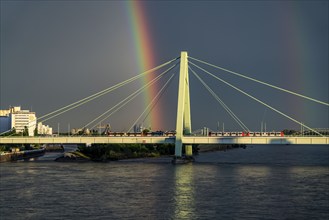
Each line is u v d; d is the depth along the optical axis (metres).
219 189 115.94
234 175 148.75
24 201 99.31
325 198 103.06
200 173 155.62
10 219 83.25
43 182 129.75
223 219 83.06
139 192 111.19
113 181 132.00
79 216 85.25
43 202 98.19
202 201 99.19
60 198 102.88
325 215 86.44
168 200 100.31
